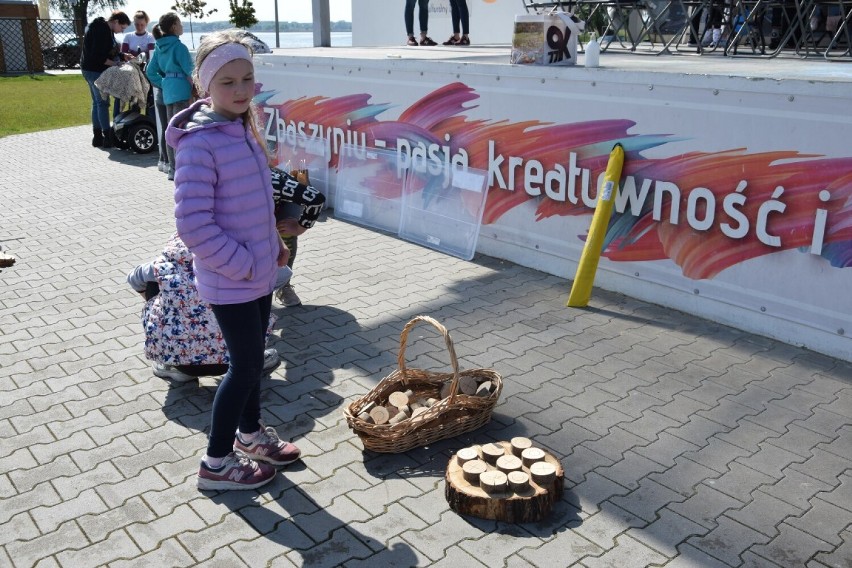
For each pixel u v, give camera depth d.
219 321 3.05
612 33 8.84
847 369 4.34
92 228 7.39
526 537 2.95
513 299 5.45
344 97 7.44
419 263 6.28
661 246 5.20
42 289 5.72
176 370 4.16
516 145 5.94
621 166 5.23
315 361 4.48
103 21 11.66
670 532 2.97
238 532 2.99
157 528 3.02
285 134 8.38
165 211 8.05
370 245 6.78
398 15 12.70
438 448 3.58
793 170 4.42
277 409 3.93
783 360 4.46
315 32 10.56
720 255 4.89
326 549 2.89
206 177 2.83
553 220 5.84
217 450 3.22
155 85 9.58
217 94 2.87
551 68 5.52
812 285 4.50
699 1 7.95
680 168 4.96
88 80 11.90
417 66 6.55
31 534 2.98
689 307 5.14
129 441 3.64
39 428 3.76
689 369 4.36
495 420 3.81
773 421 3.79
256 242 3.00
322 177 8.01
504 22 11.40
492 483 3.04
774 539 2.93
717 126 4.70
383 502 3.18
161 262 4.05
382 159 7.17
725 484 3.28
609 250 5.52
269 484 3.30
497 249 6.34
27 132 13.98
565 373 4.31
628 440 3.63
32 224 7.57
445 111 6.42
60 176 9.92
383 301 5.43
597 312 5.20
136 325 5.04
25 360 4.52
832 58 6.79
